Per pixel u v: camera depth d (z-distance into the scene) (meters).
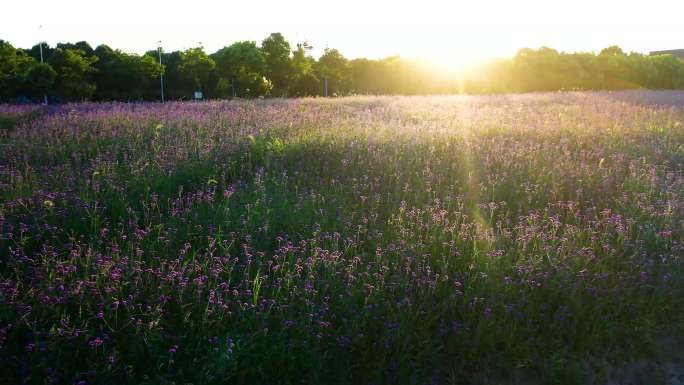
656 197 7.57
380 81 53.47
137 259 5.27
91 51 44.72
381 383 4.22
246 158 9.14
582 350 4.67
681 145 11.08
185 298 4.80
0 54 34.09
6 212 6.13
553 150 10.21
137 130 11.24
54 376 3.88
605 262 5.83
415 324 4.76
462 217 6.89
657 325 5.01
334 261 5.41
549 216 6.94
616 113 16.25
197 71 41.69
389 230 6.41
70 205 6.64
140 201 6.99
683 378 4.41
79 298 4.54
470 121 14.22
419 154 9.61
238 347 4.11
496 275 5.38
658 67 56.06
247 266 5.27
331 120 13.37
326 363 4.27
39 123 12.38
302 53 50.69
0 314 4.27
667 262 5.87
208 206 6.89
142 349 4.18
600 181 8.21
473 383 4.32
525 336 4.77
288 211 6.87
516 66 50.22
